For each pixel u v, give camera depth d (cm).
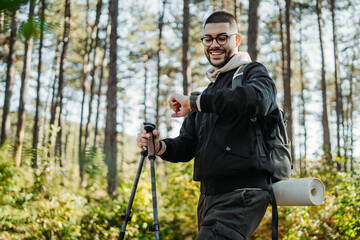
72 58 2305
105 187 668
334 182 661
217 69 215
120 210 612
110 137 1065
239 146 184
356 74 2523
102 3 1934
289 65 1500
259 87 176
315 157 712
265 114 178
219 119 192
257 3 892
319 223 555
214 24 210
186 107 183
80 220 589
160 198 766
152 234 624
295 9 2033
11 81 1223
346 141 713
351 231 480
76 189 634
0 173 491
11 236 490
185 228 677
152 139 210
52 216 542
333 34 1959
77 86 2648
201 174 194
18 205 534
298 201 185
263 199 186
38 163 511
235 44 213
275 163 191
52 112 1648
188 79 1240
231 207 183
